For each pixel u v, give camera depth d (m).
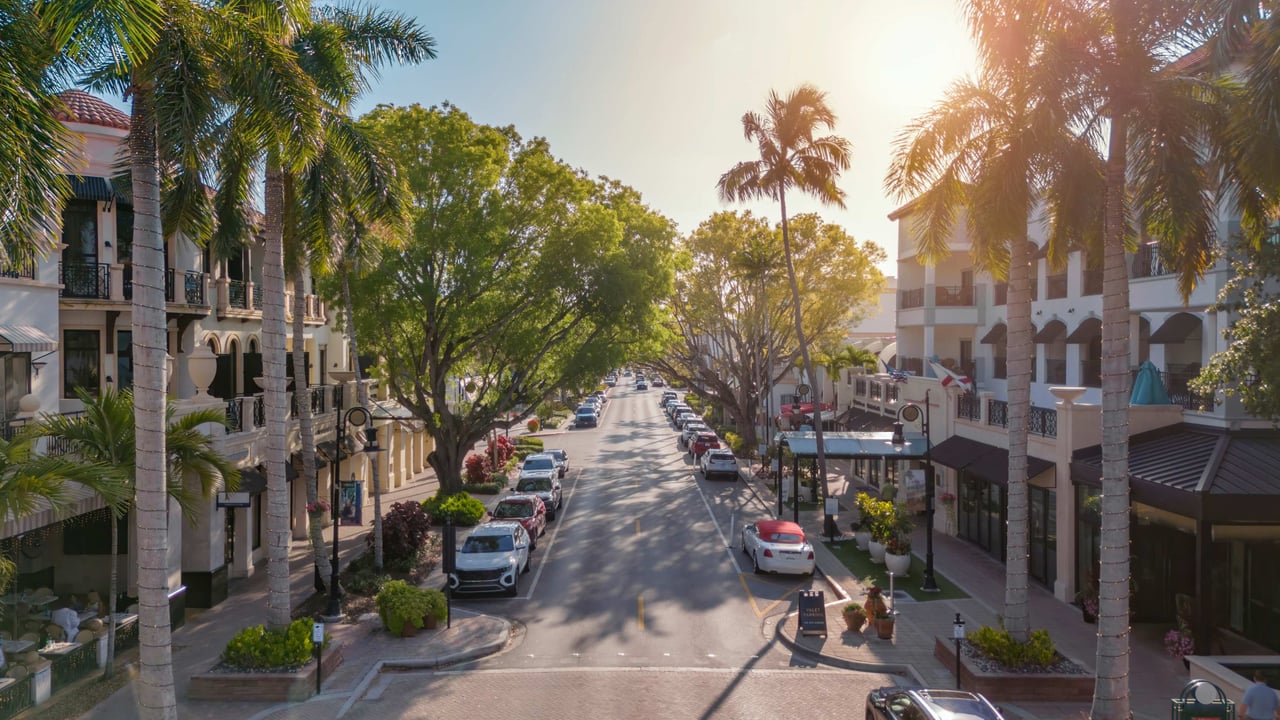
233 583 22.47
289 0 14.16
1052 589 21.38
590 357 32.38
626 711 13.88
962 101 15.16
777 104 30.50
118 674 14.82
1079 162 14.17
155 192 11.62
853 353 48.62
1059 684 14.29
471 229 28.39
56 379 17.03
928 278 35.34
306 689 14.32
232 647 14.90
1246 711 11.24
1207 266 14.10
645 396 116.12
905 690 12.11
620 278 31.20
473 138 28.98
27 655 13.95
